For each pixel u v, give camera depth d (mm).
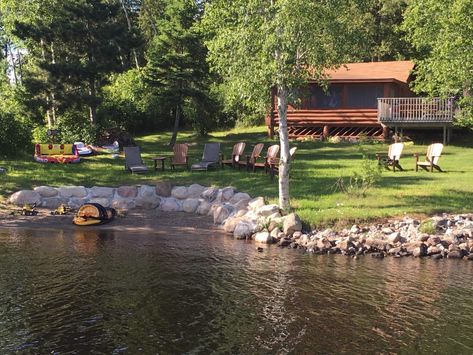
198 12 29484
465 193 15906
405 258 11617
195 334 7277
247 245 12797
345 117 31344
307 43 13539
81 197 17359
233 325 7598
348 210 14297
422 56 32969
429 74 20953
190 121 37094
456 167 20641
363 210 14289
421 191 16203
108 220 15500
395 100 28703
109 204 17203
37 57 29453
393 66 33531
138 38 27609
